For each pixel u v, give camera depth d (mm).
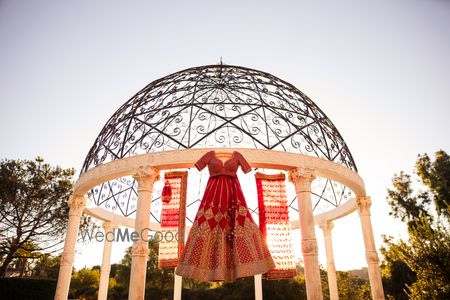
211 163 5883
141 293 7539
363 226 10938
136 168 8711
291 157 8859
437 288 10180
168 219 8406
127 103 11586
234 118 9328
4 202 17047
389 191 24828
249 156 8508
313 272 7688
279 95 10734
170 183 8742
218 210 5523
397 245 12070
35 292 15383
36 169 18484
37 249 18047
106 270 13664
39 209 18000
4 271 16828
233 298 23312
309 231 8102
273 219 8258
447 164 22594
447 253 10242
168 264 8031
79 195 10742
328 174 9555
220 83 10508
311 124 10312
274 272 7852
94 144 11344
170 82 11188
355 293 24984
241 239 5238
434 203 22406
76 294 28984
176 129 9312
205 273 5148
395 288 21594
